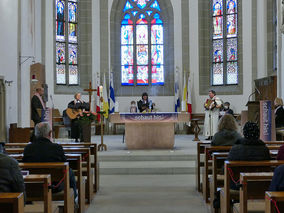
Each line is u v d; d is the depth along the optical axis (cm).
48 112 1037
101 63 1911
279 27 1384
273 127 886
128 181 894
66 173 489
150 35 1973
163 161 1071
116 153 1111
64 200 493
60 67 1823
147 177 941
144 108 1355
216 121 1361
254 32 1780
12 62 1230
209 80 1906
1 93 1127
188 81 1873
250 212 426
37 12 1669
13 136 1128
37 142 546
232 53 1856
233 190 506
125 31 1964
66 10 1844
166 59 1959
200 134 1836
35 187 442
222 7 1878
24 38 1331
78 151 692
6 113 1158
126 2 1952
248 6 1792
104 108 1839
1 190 352
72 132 1297
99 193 777
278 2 1386
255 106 951
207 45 1902
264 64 1692
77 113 1259
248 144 498
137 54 1977
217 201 562
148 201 703
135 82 1962
